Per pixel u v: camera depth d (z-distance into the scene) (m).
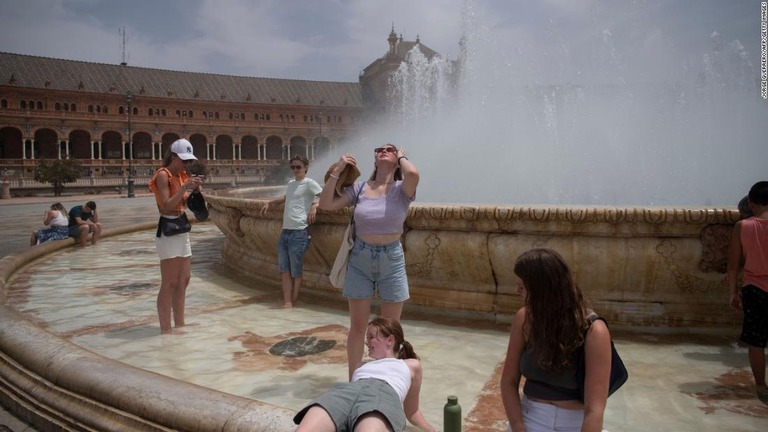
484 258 5.27
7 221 22.11
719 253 4.66
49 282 8.27
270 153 96.31
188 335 5.23
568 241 4.94
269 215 7.21
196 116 88.56
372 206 3.66
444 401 3.58
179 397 3.02
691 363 4.22
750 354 3.74
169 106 86.31
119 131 82.38
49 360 3.73
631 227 4.79
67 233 12.63
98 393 3.27
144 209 30.08
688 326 4.91
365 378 2.67
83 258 10.79
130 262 10.27
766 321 3.67
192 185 5.18
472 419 3.30
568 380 2.19
